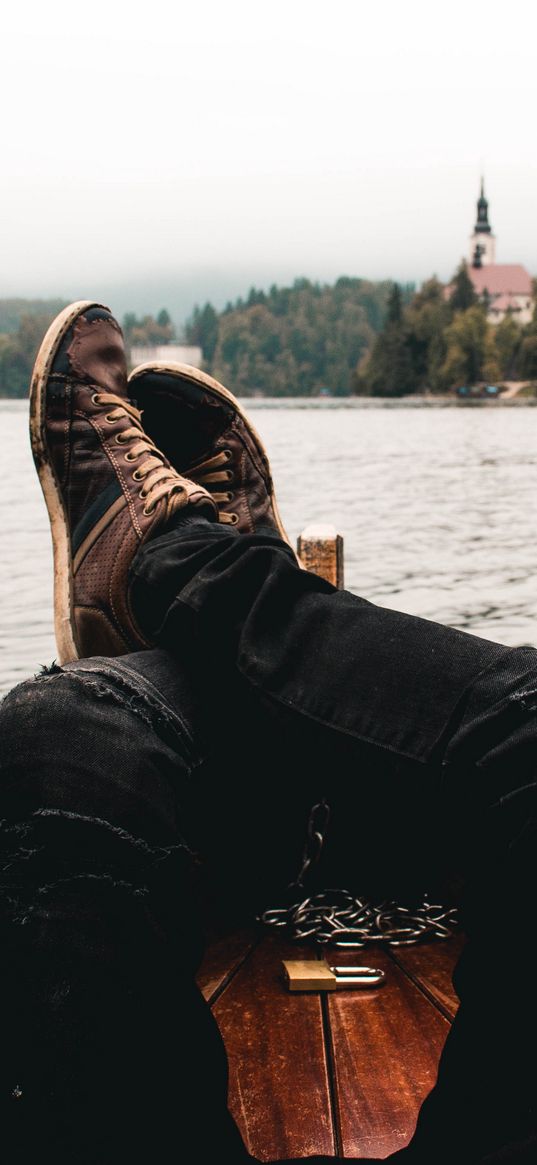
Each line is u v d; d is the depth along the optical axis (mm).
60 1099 653
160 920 722
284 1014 1239
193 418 1878
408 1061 1137
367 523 9633
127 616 1195
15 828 714
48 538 8398
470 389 102500
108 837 708
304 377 173750
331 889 1401
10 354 139625
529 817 669
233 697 868
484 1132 664
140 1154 663
